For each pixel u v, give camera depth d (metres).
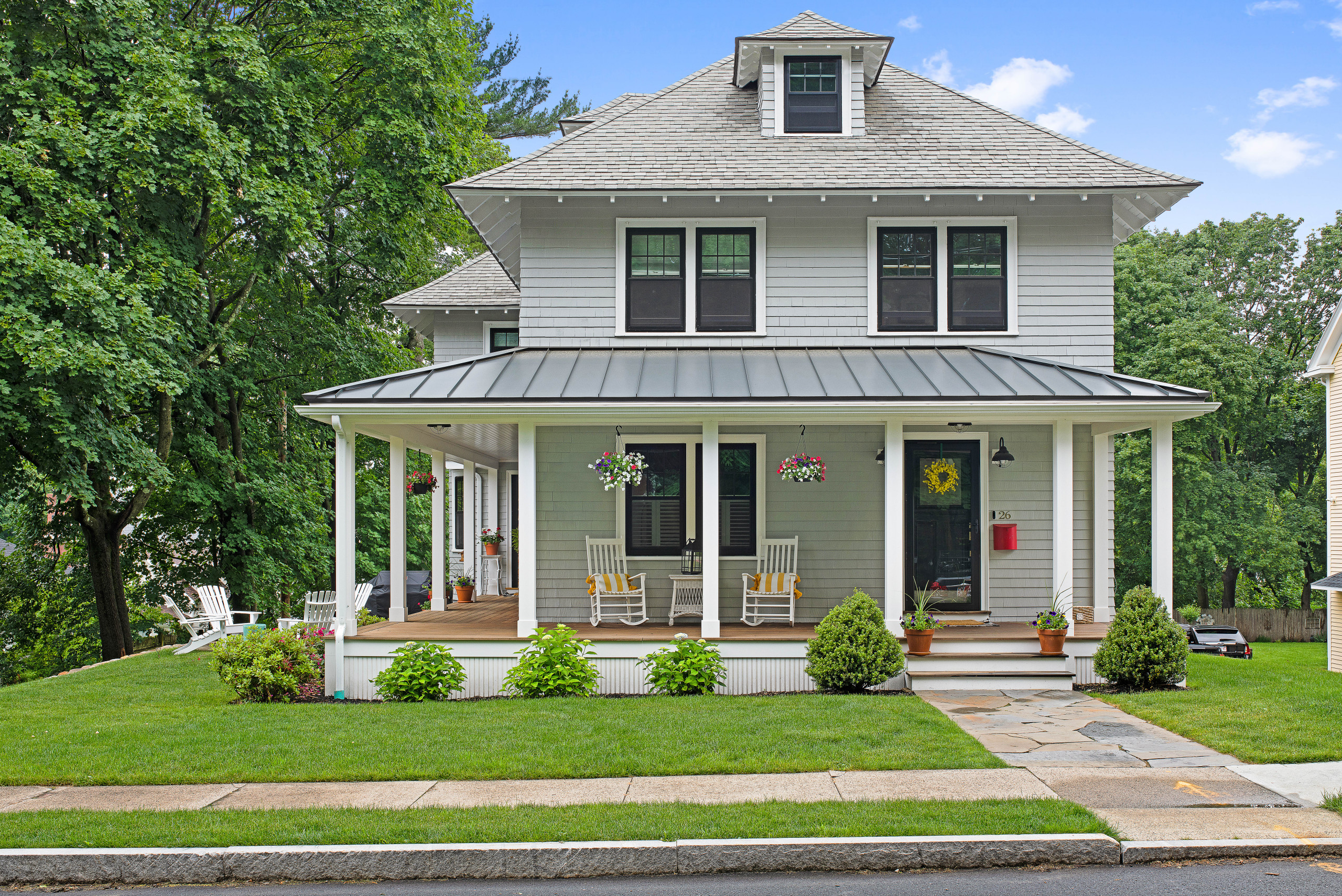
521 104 39.22
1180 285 36.53
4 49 13.77
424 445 15.58
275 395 21.67
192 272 15.90
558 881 5.75
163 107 14.28
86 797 7.08
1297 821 6.24
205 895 5.61
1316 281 39.25
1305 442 40.28
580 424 12.28
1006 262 14.09
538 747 8.26
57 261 13.05
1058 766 7.60
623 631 12.62
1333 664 22.25
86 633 23.84
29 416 13.83
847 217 14.25
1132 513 36.38
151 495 19.70
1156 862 5.79
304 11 17.62
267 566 20.69
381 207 19.62
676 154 14.45
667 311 14.34
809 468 12.34
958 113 15.36
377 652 11.74
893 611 11.78
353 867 5.80
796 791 6.94
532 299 14.25
